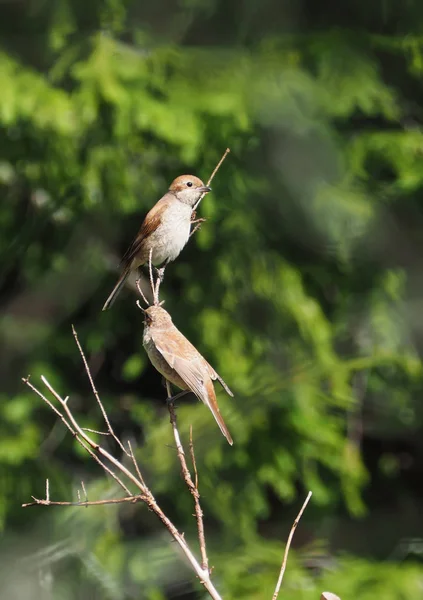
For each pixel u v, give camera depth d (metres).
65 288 14.19
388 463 16.22
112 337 14.41
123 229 14.14
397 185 14.29
